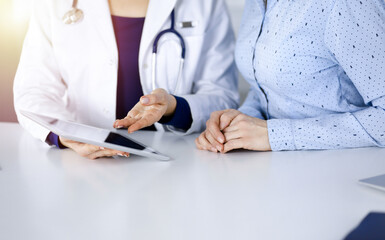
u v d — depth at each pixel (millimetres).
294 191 684
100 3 1331
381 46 878
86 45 1351
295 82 1013
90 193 703
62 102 1357
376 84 903
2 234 551
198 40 1413
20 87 1311
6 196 701
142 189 716
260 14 1099
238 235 531
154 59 1355
